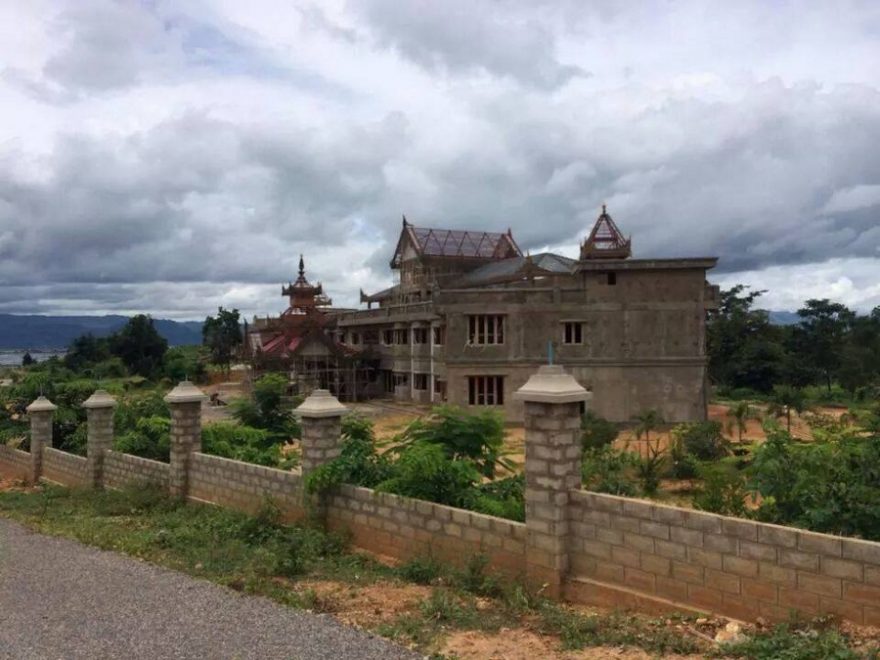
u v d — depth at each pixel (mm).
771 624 7969
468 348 39281
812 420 24531
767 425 13664
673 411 38188
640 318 38375
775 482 9820
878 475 9383
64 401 28031
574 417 9992
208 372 87500
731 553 8352
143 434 22156
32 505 19172
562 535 9820
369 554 12688
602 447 23672
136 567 11797
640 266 38062
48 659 7844
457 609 9258
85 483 21859
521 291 39094
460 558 11219
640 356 38312
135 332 85062
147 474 19422
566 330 38875
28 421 28766
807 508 9281
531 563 10133
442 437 13453
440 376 46125
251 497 15664
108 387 31594
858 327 72938
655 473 21531
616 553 9391
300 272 65812
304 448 14117
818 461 9695
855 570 7422
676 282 38312
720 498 12461
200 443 18219
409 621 8805
